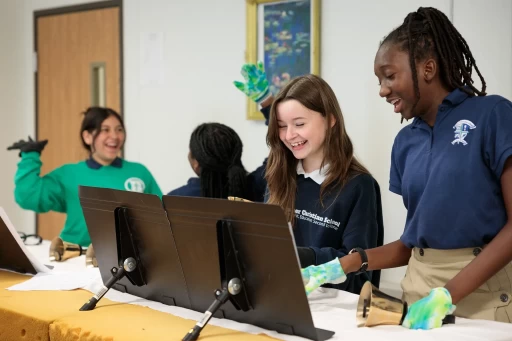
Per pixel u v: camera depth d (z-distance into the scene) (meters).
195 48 3.76
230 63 3.61
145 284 1.68
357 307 1.50
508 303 1.49
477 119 1.50
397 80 1.52
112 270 1.68
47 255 2.53
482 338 1.32
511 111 1.49
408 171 1.62
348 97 3.15
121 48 4.12
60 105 4.51
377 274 2.09
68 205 2.97
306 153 1.88
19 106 4.74
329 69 3.21
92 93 4.30
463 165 1.49
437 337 1.33
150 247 1.63
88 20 4.29
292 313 1.33
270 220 1.29
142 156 4.07
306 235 1.94
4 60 4.76
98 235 1.75
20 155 2.95
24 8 4.67
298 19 3.28
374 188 1.94
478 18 2.72
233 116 3.62
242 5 3.54
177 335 1.36
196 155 2.49
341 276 1.57
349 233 1.86
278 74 3.37
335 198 1.90
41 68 4.60
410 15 1.56
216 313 1.49
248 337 1.33
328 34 3.20
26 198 2.87
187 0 3.78
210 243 1.42
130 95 4.10
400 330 1.39
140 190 3.07
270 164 1.99
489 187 1.48
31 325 1.54
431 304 1.40
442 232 1.52
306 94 1.86
